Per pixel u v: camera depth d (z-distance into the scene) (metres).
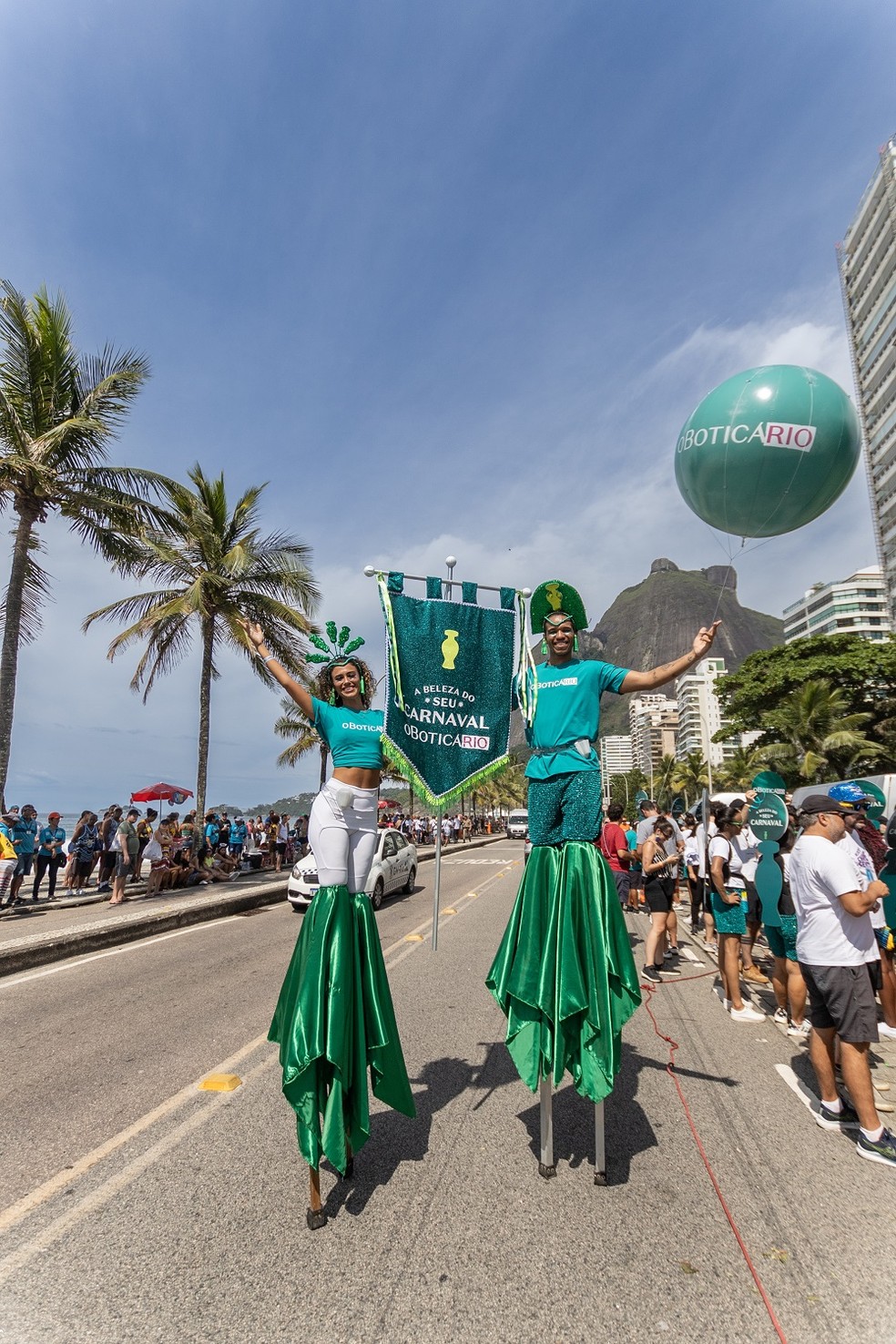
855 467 4.32
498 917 11.23
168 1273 2.43
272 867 20.55
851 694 42.09
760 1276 2.44
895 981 5.15
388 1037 3.12
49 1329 2.17
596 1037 3.04
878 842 5.15
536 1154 3.36
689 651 3.23
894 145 63.72
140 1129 3.62
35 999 6.24
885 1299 2.32
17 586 12.63
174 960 7.98
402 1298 2.31
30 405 13.07
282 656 16.58
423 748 3.51
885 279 65.12
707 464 4.35
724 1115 3.85
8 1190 3.01
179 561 15.62
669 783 68.94
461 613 3.75
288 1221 2.77
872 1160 3.32
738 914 5.89
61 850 13.80
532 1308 2.27
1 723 12.30
